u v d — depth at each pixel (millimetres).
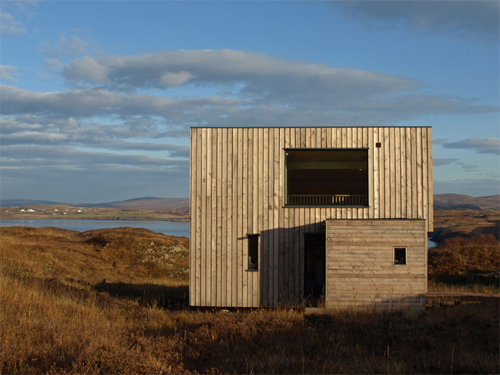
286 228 16031
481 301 15688
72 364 7688
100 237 37625
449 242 39875
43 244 32000
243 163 16281
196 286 16094
